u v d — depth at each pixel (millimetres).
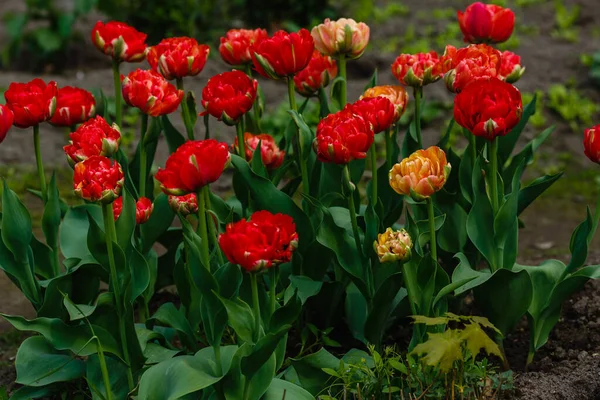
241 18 10445
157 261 4824
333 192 4543
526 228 6863
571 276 4309
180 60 4266
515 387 4172
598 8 10758
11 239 4137
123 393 4105
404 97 4266
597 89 8922
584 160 7996
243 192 4688
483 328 4676
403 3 11109
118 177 3648
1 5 11414
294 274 4492
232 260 3273
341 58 4363
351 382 3891
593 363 4430
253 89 4164
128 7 10211
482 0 11062
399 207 4621
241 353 3572
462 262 4188
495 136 3877
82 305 4039
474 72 4027
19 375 4121
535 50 9602
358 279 4250
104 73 9430
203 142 3402
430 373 3912
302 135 4160
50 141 8305
